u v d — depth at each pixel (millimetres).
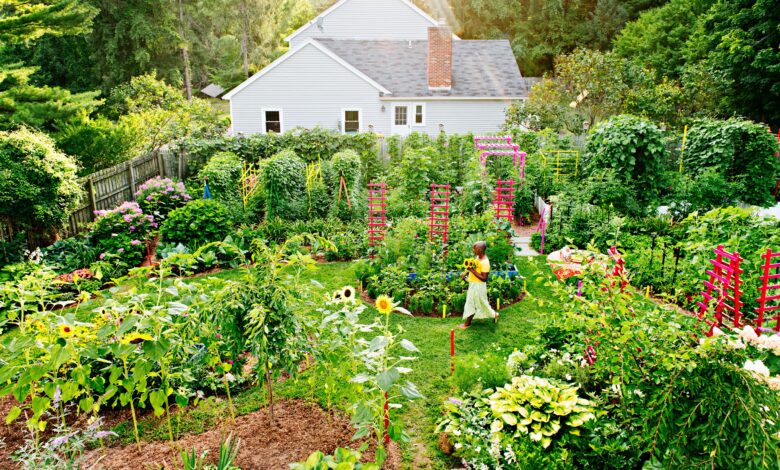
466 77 26016
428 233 11000
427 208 13406
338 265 11055
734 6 22016
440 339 7703
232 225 12156
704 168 14445
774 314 7824
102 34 35969
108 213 11562
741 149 14531
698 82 21234
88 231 12016
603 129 13867
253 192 14445
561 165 16094
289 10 43875
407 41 28094
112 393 4879
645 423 4152
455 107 25234
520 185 14023
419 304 8734
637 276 9234
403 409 5992
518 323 8219
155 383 5695
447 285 9094
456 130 25562
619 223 9711
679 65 31953
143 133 19688
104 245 10945
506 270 9539
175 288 4930
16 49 33938
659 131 13297
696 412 3920
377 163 18547
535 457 4637
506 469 4789
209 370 6289
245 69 42250
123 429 5574
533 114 22484
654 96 20953
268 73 23875
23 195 10273
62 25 17750
